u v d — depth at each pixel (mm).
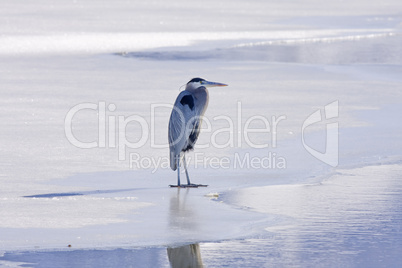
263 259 9289
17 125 20047
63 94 26594
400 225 10984
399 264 9117
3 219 11188
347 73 33469
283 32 59844
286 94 26703
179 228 10812
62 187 13555
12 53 42719
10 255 9453
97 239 10211
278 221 11242
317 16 82375
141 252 9633
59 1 94562
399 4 109500
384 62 40062
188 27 63094
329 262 9195
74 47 46500
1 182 13820
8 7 82562
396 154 16859
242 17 76875
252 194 13133
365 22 74438
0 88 28031
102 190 13398
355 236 10383
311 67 36094
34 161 15750
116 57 41188
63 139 18250
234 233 10562
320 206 12211
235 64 37625
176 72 34219
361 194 13086
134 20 69625
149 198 12789
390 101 25078
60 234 10430
